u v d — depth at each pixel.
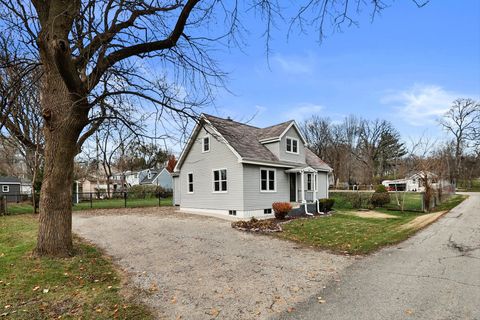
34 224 12.85
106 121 6.85
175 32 6.27
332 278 5.95
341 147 63.25
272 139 19.81
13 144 10.05
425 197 19.78
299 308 4.49
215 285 5.55
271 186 19.16
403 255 7.82
